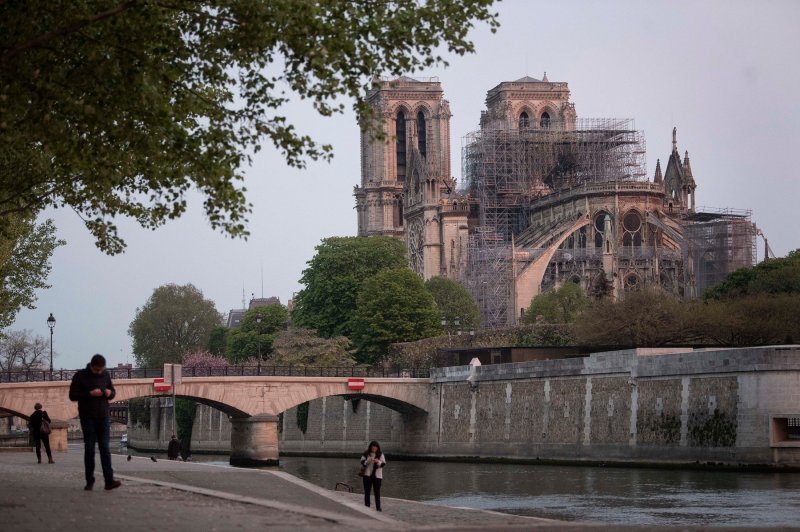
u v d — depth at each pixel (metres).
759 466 99.75
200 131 47.75
